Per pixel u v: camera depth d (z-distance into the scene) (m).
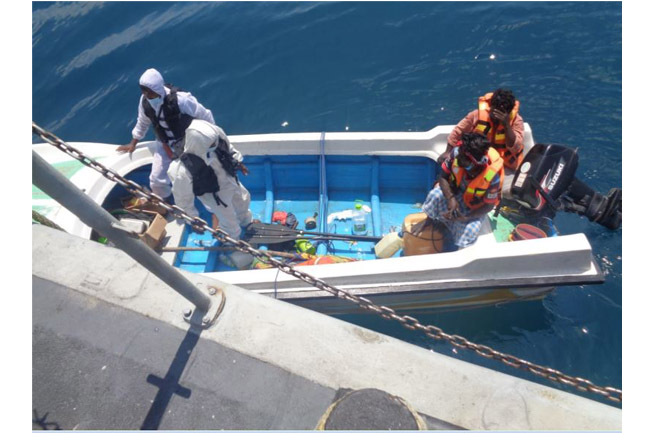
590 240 4.47
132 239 1.71
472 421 1.89
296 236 4.30
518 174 3.87
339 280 3.53
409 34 7.34
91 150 4.75
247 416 1.98
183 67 7.27
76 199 1.55
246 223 4.39
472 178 3.46
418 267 3.46
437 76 6.63
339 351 2.13
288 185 5.01
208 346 2.19
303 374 2.07
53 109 6.79
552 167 3.78
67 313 2.38
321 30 7.63
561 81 6.25
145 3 8.77
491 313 4.06
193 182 3.47
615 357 3.77
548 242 3.38
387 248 4.12
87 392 2.12
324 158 4.58
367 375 2.05
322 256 4.02
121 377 2.14
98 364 2.19
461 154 3.35
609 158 5.24
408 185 4.87
